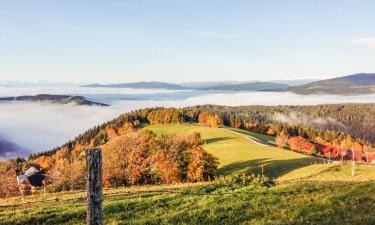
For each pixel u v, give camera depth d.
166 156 95.50
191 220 22.75
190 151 97.00
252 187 31.80
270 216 22.02
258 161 113.81
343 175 66.62
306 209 22.88
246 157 118.19
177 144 100.44
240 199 27.25
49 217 26.22
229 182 34.69
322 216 21.09
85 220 25.17
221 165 112.38
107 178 91.94
